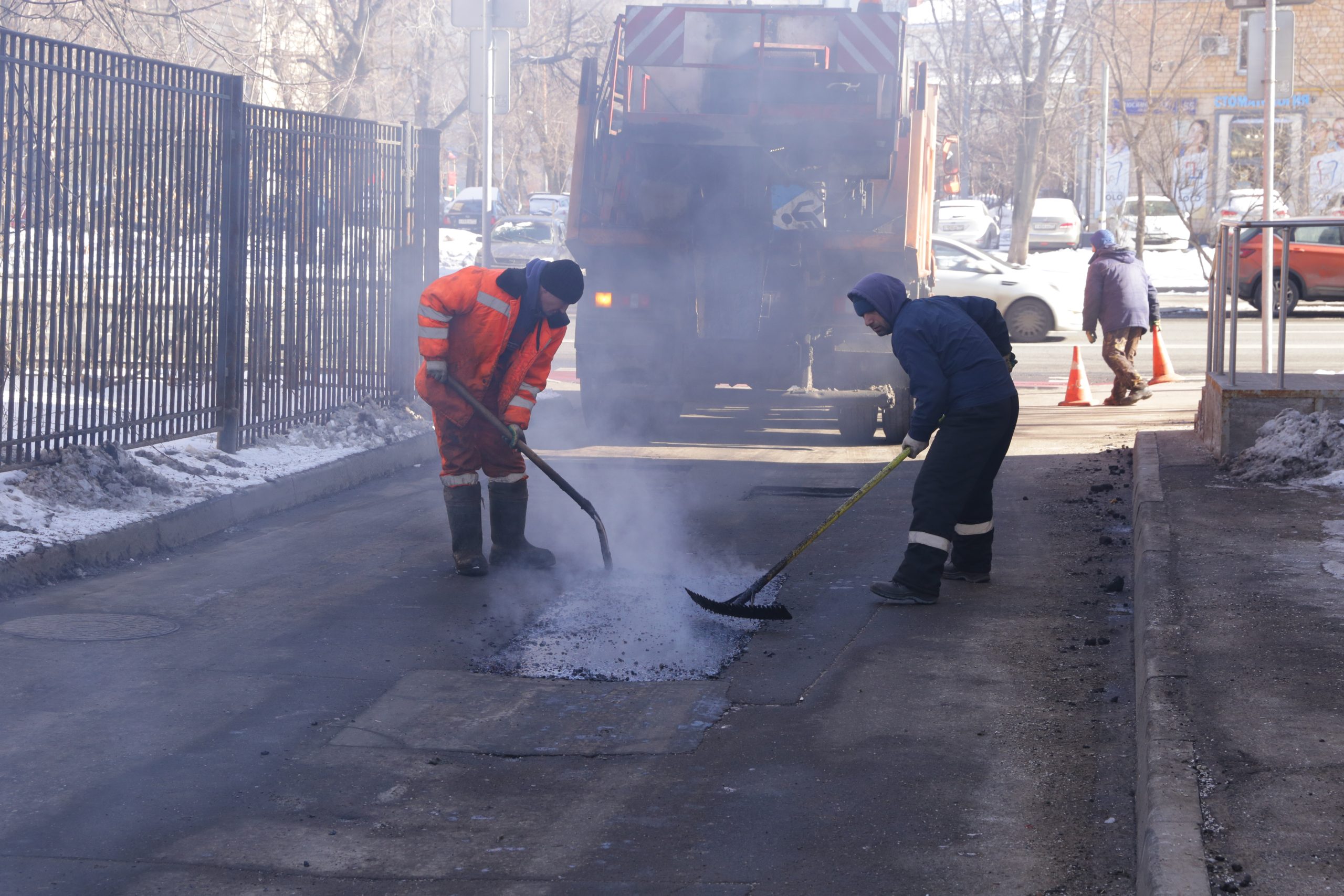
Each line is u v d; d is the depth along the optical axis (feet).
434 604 21.84
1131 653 19.22
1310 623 18.02
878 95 38.88
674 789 14.75
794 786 14.80
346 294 36.45
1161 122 101.19
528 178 196.13
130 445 28.43
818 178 38.17
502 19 57.98
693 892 12.33
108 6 52.29
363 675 18.35
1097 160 137.08
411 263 39.55
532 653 19.39
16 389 25.43
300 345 34.37
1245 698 15.14
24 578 22.09
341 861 12.95
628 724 16.67
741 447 39.04
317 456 32.91
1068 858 12.94
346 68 92.17
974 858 12.96
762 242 37.60
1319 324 76.33
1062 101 123.75
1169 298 96.53
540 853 13.16
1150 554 21.68
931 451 22.11
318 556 25.13
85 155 26.71
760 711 17.19
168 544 25.57
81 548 23.39
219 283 31.04
